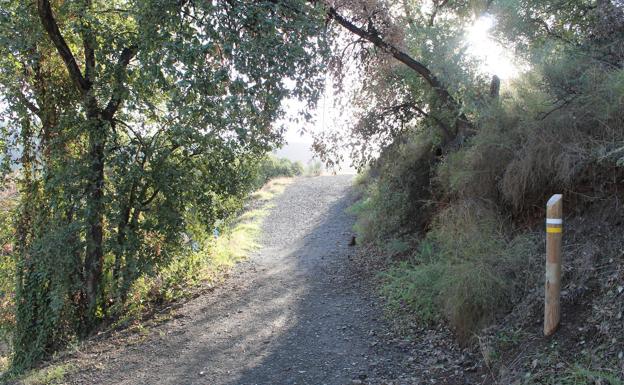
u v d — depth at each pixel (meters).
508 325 4.91
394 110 10.23
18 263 9.19
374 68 9.69
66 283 8.64
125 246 8.43
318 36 6.99
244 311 8.16
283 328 7.11
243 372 5.73
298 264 11.31
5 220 9.76
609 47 6.46
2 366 10.02
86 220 8.38
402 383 4.90
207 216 9.23
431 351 5.55
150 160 8.45
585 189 5.57
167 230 8.63
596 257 4.71
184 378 5.77
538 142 5.93
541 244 5.59
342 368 5.52
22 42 8.08
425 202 9.55
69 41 9.21
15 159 9.29
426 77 8.92
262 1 6.72
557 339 4.23
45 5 8.11
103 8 8.59
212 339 6.99
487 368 4.63
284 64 6.50
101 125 8.42
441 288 6.09
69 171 8.27
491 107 6.88
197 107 6.85
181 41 6.27
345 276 9.62
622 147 4.74
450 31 8.63
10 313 10.01
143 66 6.99
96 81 8.09
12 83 8.70
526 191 6.21
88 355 7.14
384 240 10.66
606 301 4.16
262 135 7.88
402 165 10.37
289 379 5.40
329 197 20.89
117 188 8.39
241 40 6.39
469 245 6.04
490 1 8.73
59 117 8.90
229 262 12.10
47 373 6.68
